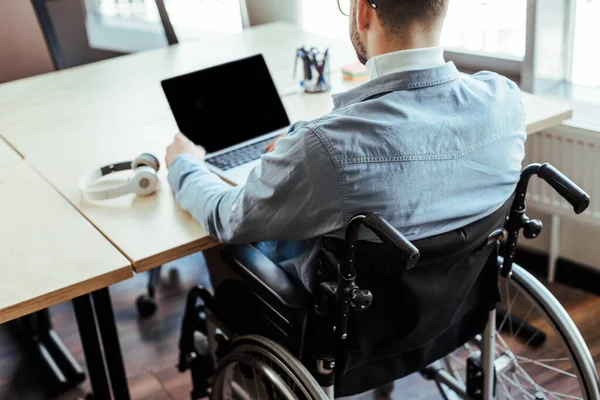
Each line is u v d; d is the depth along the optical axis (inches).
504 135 53.2
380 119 49.1
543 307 62.2
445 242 51.1
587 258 99.7
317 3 124.2
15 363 93.3
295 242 62.1
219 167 71.2
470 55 108.7
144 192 67.1
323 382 56.0
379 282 52.4
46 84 100.8
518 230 59.6
